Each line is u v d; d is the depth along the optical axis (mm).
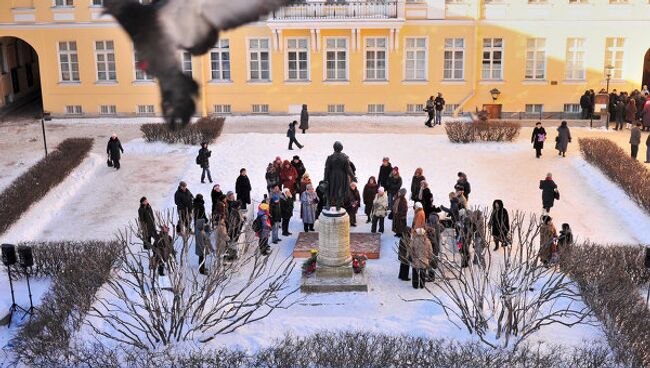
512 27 42844
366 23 42406
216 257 17781
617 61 43188
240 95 44312
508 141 36250
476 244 18078
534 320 16984
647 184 28719
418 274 20172
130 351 16109
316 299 20281
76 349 15672
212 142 36438
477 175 31906
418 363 15188
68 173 32156
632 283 19922
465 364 15297
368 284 21062
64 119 44562
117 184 31656
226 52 43812
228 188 30531
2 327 19250
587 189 30422
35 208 28734
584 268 19656
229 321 17938
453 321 17891
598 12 42531
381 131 40438
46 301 19062
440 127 41156
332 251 21094
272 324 18031
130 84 44375
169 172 32906
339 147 20781
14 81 48844
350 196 25297
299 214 27094
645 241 25359
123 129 41781
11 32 43844
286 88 44094
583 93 43531
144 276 18094
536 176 31875
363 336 16141
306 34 43250
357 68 43656
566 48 43125
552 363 15234
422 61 43531
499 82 43562
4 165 35219
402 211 24156
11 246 19359
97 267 18844
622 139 38031
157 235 21719
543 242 20969
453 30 42906
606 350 15930
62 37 43938
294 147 35500
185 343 16453
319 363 15391
